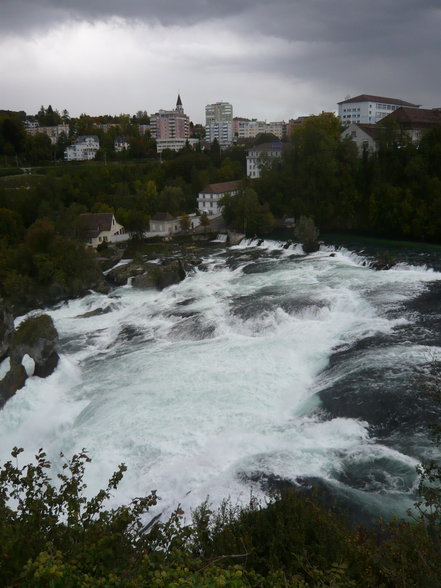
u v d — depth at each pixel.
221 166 169.38
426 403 30.38
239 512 19.62
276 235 99.25
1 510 12.60
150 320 54.72
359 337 42.84
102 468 28.39
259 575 11.76
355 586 13.01
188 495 24.62
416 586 12.07
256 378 37.34
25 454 33.38
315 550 15.02
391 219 94.12
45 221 75.94
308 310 50.47
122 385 38.53
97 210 118.81
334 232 100.25
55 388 39.84
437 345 39.25
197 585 10.16
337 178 107.75
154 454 28.83
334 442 28.22
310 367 39.25
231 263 77.69
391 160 103.88
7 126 184.12
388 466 25.12
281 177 114.69
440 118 141.25
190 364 40.78
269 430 30.30
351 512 21.92
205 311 53.25
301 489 23.94
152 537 13.21
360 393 32.44
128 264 77.56
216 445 29.05
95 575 11.41
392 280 59.78
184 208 130.12
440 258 69.44
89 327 54.78
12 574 11.08
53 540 12.27
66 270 68.19
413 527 14.53
